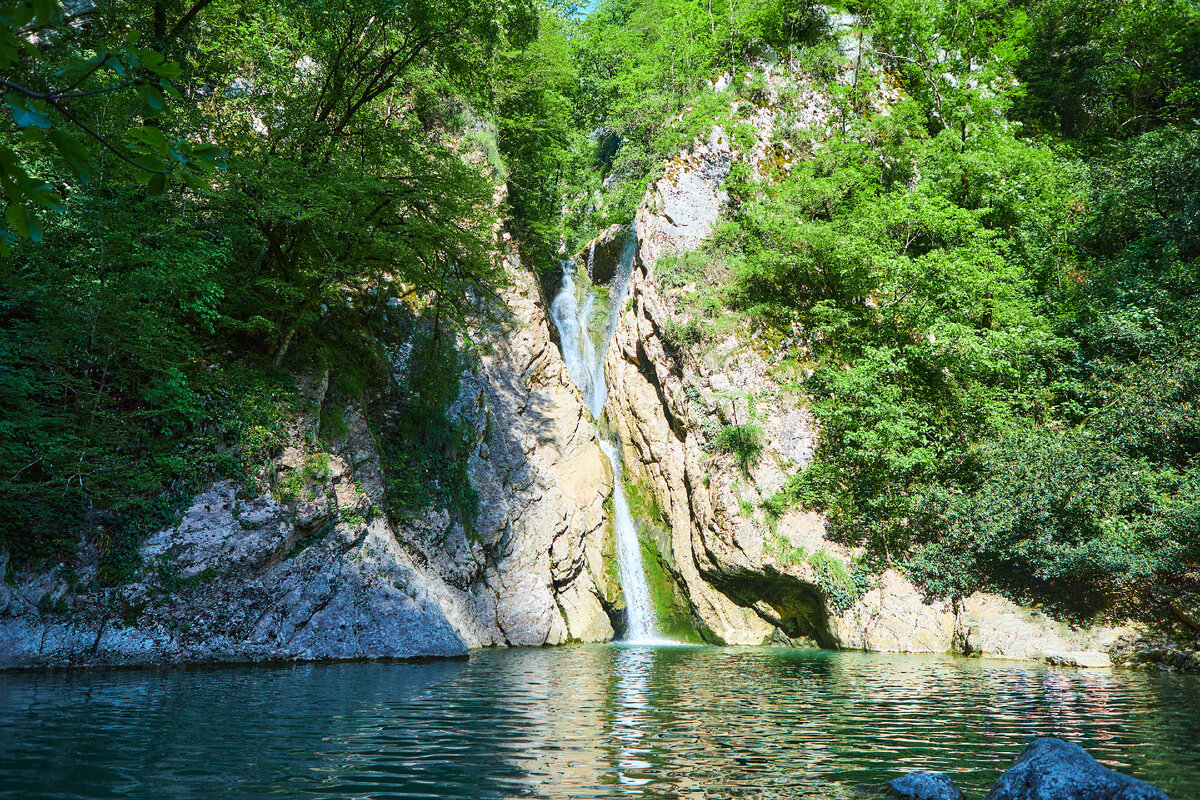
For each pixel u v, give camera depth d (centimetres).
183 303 1730
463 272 2358
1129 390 2305
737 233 2941
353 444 2044
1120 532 1991
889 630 2266
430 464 2350
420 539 2164
